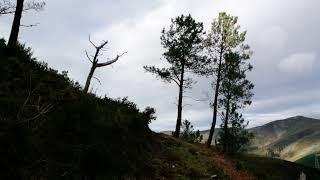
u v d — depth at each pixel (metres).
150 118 14.81
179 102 31.27
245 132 38.41
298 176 34.91
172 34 32.22
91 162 9.30
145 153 13.16
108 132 10.58
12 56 11.98
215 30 36.19
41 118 9.16
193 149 20.45
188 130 32.66
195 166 16.48
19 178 7.43
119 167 10.24
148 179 11.69
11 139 7.55
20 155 7.67
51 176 8.15
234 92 36.59
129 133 12.02
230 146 36.97
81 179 8.89
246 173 24.64
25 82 10.70
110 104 13.39
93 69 14.30
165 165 14.09
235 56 35.31
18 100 9.27
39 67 12.56
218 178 17.36
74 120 9.67
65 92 11.34
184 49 31.20
